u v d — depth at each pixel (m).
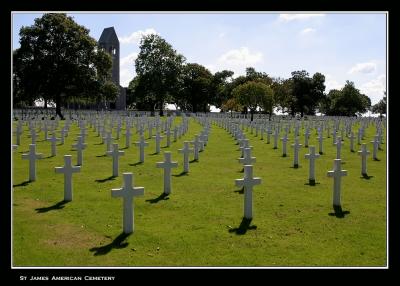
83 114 56.34
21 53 52.66
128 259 7.03
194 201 10.72
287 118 58.84
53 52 53.03
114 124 33.88
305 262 7.02
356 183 13.35
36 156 12.83
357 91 93.25
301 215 9.60
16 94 54.56
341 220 9.26
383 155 20.19
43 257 7.04
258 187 12.59
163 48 75.38
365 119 51.81
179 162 17.38
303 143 25.56
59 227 8.47
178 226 8.70
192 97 103.31
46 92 53.19
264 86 54.25
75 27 54.59
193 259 7.07
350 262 7.03
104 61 56.56
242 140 20.61
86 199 10.68
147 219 9.15
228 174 14.70
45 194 11.11
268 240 7.97
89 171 14.66
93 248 7.45
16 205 10.02
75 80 53.50
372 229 8.66
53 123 29.84
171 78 75.06
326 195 11.60
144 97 76.44
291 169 16.03
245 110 68.62
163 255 7.22
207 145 24.02
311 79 98.69
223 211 9.84
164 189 11.54
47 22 52.94
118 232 8.24
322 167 16.58
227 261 7.02
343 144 25.12
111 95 60.75
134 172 14.67
